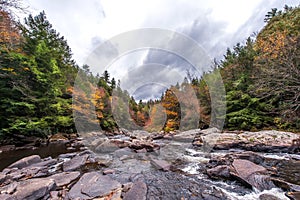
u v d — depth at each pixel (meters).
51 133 12.67
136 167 5.74
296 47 9.97
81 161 6.14
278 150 7.25
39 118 12.39
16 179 4.47
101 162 6.29
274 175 4.35
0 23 9.05
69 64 22.67
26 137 10.69
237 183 4.10
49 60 14.38
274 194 3.39
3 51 10.11
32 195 3.27
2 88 10.16
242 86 14.27
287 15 12.80
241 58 16.11
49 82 13.47
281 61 10.22
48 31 20.95
